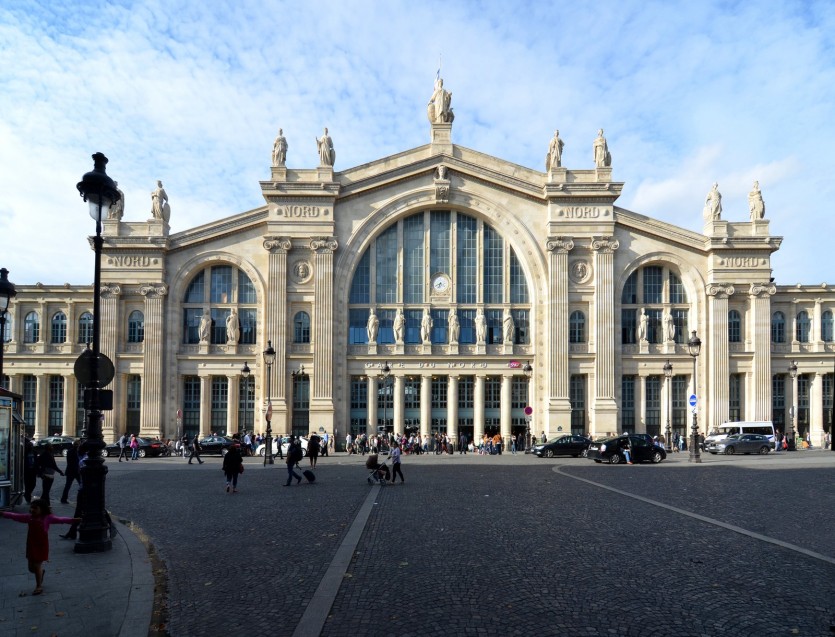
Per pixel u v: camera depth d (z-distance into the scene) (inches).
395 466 1112.8
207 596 428.1
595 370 2153.1
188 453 1994.3
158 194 2191.2
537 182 2244.1
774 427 2239.2
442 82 2274.9
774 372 2298.2
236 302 2207.2
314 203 2170.3
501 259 2247.8
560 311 2161.7
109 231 2176.4
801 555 530.3
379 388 2201.0
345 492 984.9
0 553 555.2
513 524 677.3
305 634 352.8
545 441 2085.4
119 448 1957.4
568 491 962.7
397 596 421.7
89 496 556.1
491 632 356.2
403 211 2213.3
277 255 2159.2
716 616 381.1
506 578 463.5
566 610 392.5
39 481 1227.9
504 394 2190.0
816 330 2316.7
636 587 439.2
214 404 2198.6
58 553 547.8
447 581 456.1
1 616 386.6
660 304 2251.5
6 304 883.4
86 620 379.6
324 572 483.5
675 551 545.6
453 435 2162.9
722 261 2217.0
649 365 2210.9
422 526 669.9
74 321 2247.8
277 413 2111.2
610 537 605.6
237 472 1001.5
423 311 2222.0
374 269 2222.0
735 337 2239.2
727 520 697.6
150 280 2159.2
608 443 1590.8
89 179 579.2
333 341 2140.7
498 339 2229.3
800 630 358.3
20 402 847.1
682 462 1569.9
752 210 2255.2
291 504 855.1
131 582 457.4
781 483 1053.8
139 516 764.0
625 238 2223.2
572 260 2201.0
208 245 2198.6
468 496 913.5
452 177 2225.6
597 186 2181.3
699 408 2207.2
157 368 2132.1
